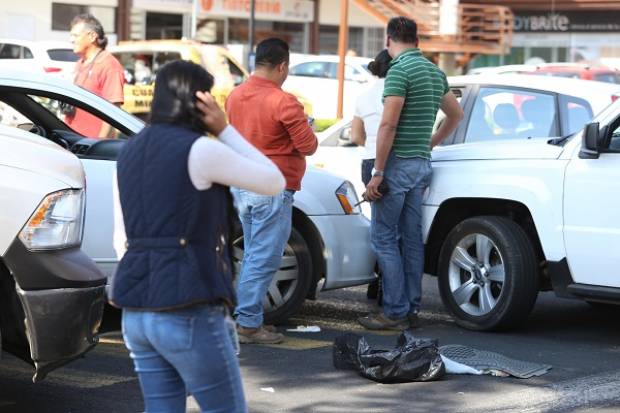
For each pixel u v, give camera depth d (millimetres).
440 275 8812
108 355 7559
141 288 4047
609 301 7934
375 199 8289
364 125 8945
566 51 41062
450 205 8867
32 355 5531
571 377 7137
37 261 5535
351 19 40938
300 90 28641
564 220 8062
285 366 7297
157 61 24953
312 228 8508
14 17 32750
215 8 37156
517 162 8391
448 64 38531
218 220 4164
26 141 5867
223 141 4266
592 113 9602
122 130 8031
